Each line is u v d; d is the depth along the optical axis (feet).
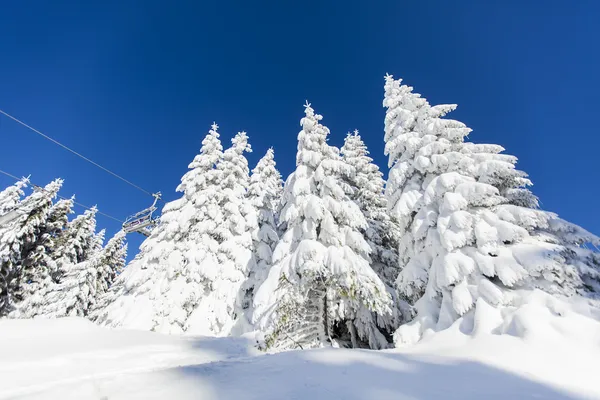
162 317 53.21
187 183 71.82
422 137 44.37
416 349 27.32
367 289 34.86
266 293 38.86
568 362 19.43
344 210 41.60
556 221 32.24
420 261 37.81
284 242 42.27
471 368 18.61
